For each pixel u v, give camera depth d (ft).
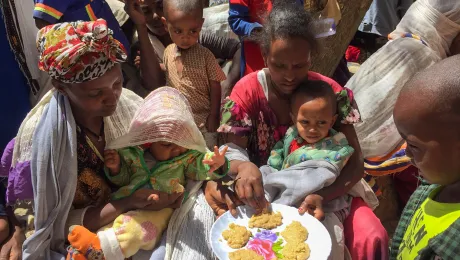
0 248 6.62
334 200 7.08
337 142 7.11
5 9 8.92
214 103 10.16
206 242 6.59
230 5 10.48
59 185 6.22
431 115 4.15
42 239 6.20
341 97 7.18
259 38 7.27
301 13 6.81
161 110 6.57
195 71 9.96
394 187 10.82
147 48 10.38
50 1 8.85
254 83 7.39
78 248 6.00
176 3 9.45
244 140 7.51
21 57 9.33
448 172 4.36
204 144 6.95
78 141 6.51
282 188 7.00
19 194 6.37
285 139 7.45
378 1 17.80
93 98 6.02
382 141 9.36
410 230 4.97
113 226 6.27
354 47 18.15
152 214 6.52
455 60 4.24
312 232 6.36
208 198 7.13
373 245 6.80
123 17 11.83
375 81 9.57
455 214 4.30
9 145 6.67
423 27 9.83
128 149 6.66
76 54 5.61
